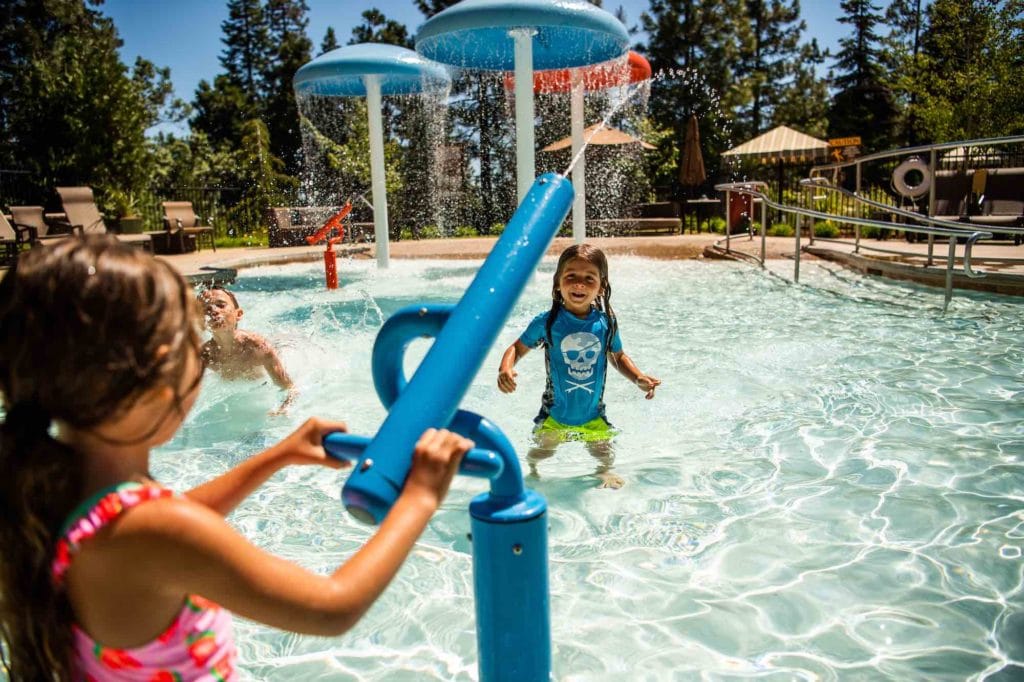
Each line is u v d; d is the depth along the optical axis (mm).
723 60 37875
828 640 2012
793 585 2301
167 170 32531
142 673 1021
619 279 9297
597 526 2750
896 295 7484
